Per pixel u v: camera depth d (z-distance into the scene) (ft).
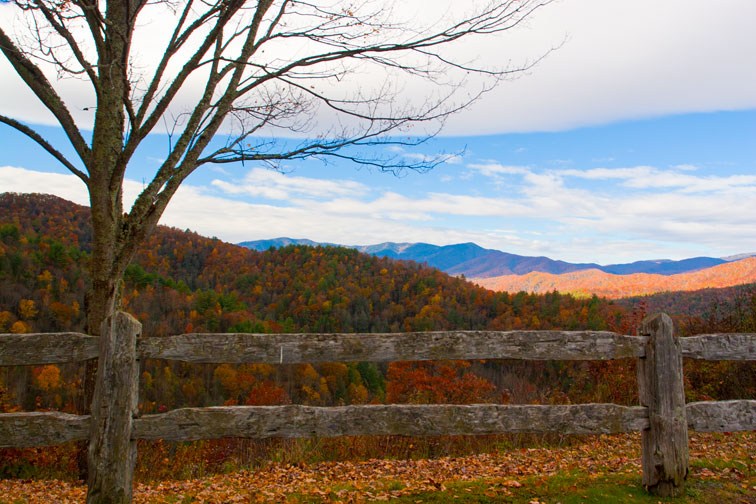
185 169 20.02
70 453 28.89
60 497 17.43
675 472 12.86
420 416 12.61
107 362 11.93
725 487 13.38
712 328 39.75
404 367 45.06
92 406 11.93
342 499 13.71
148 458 26.35
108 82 18.63
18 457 27.94
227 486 18.95
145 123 18.48
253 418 12.22
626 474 15.24
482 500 13.15
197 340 12.29
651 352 13.20
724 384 33.96
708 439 25.38
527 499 13.04
